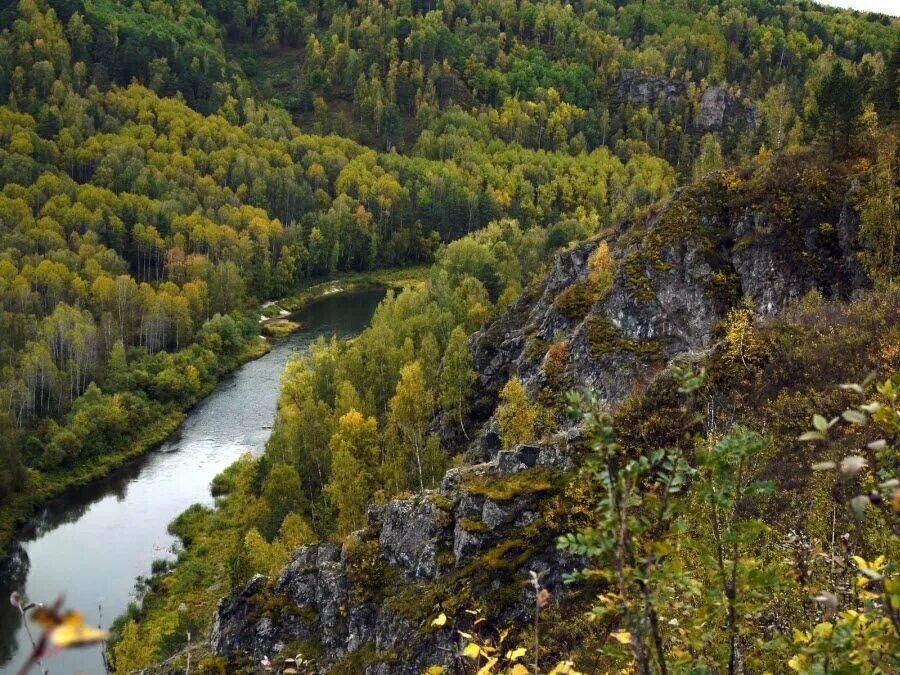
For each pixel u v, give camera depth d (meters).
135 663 48.53
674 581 8.34
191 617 55.53
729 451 7.34
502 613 31.83
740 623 8.92
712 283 59.53
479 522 36.69
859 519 6.04
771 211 60.19
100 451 85.19
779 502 22.89
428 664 32.28
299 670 8.91
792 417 30.86
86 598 59.97
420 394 70.94
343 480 60.56
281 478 68.06
